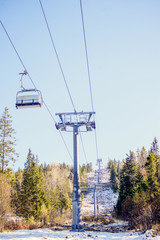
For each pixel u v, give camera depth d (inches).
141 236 764.0
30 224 1317.7
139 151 4382.4
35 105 650.2
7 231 1031.6
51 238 751.7
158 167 1720.0
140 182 2181.3
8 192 1408.7
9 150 2137.1
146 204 1443.2
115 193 5625.0
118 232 1074.1
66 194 3533.5
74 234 881.5
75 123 1065.5
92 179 7760.8
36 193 2166.6
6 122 2193.7
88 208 3959.2
